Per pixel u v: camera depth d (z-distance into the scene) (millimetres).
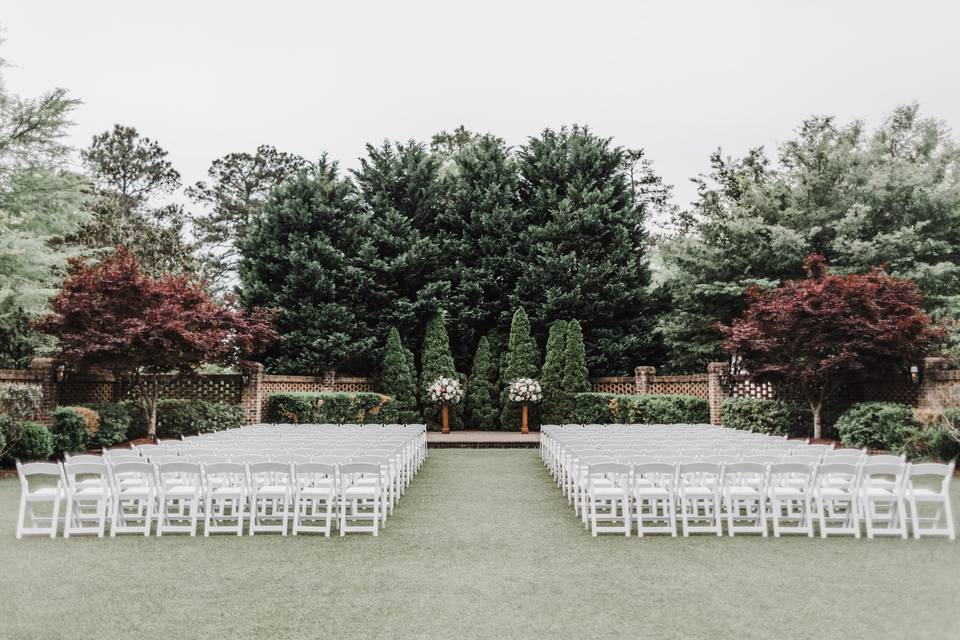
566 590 5770
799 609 5238
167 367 17859
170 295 18047
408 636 4676
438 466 15461
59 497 7824
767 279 23594
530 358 25594
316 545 7504
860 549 7258
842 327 16766
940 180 24141
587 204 26703
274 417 21859
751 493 8125
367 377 26922
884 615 5090
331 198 26969
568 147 28000
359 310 26375
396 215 26766
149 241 32219
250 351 20531
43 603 5430
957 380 15969
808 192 24203
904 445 13875
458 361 27812
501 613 5160
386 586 5891
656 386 23719
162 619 5043
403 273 26672
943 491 7777
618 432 13570
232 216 43906
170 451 9844
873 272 18016
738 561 6742
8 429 13484
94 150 44281
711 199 28109
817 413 17641
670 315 26641
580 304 25688
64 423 14602
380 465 8094
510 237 27375
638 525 7891
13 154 20422
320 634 4719
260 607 5320
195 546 7457
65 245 23500
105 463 7891
